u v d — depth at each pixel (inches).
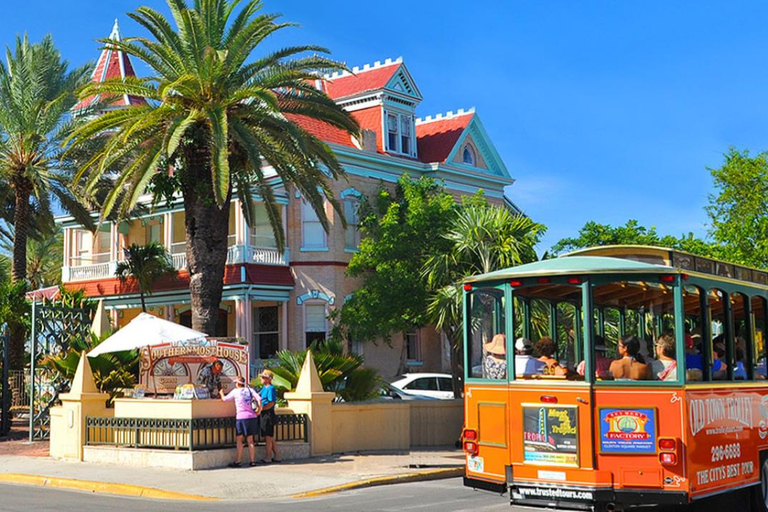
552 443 428.1
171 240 1579.7
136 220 1676.9
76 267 1685.5
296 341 1473.9
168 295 1561.3
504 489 442.6
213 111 895.1
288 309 1486.2
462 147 1699.1
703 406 429.4
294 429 804.0
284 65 977.5
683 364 416.2
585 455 420.2
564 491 423.2
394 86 1620.3
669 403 414.3
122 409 783.1
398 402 886.4
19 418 1182.9
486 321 462.9
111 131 1285.7
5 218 1492.4
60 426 805.2
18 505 547.5
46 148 1334.9
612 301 456.8
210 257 951.0
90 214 1544.0
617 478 415.5
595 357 425.7
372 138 1552.7
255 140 919.7
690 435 415.5
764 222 1325.0
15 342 1190.9
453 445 923.4
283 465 744.3
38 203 1434.5
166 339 810.2
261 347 1546.5
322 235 1488.7
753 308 502.3
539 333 464.1
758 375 498.3
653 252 461.4
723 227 1362.0
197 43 920.9
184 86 897.5
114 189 938.1
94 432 786.2
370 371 906.7
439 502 561.3
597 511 418.0
